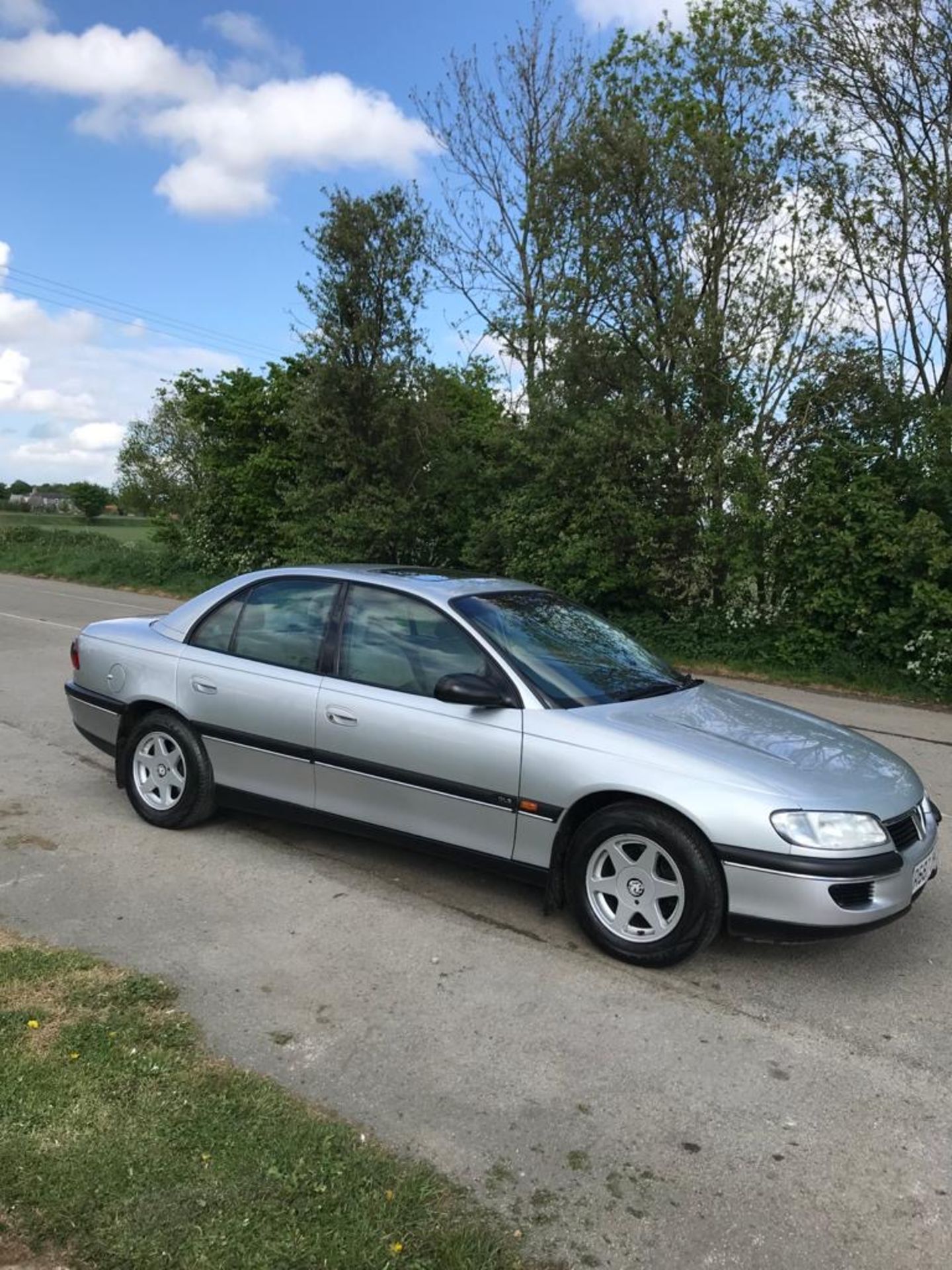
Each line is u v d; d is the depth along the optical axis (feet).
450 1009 11.75
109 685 18.40
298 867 16.22
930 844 13.32
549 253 48.62
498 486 54.03
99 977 11.87
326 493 58.80
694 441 45.47
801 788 12.42
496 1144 9.20
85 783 20.72
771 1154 9.25
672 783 12.59
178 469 141.38
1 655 38.42
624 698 14.70
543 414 48.49
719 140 44.88
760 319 45.34
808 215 46.83
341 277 57.21
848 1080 10.58
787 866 11.94
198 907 14.46
